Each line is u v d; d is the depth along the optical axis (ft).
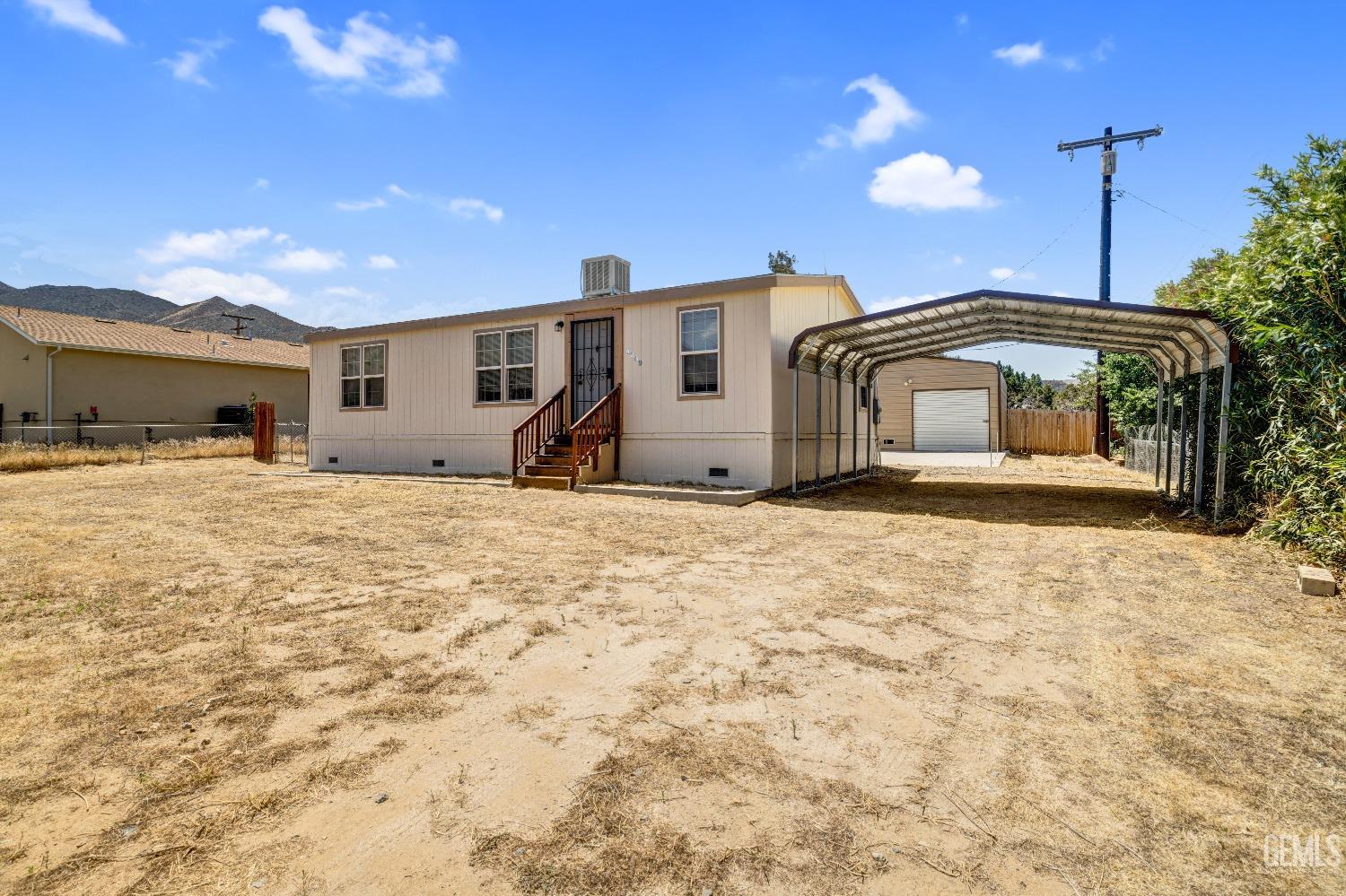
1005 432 78.18
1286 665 11.11
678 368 35.96
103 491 35.68
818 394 36.35
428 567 18.01
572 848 6.53
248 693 10.04
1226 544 20.68
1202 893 5.97
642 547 20.56
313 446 49.55
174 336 77.41
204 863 6.31
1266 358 20.61
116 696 9.94
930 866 6.29
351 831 6.79
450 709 9.57
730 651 11.75
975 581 16.48
